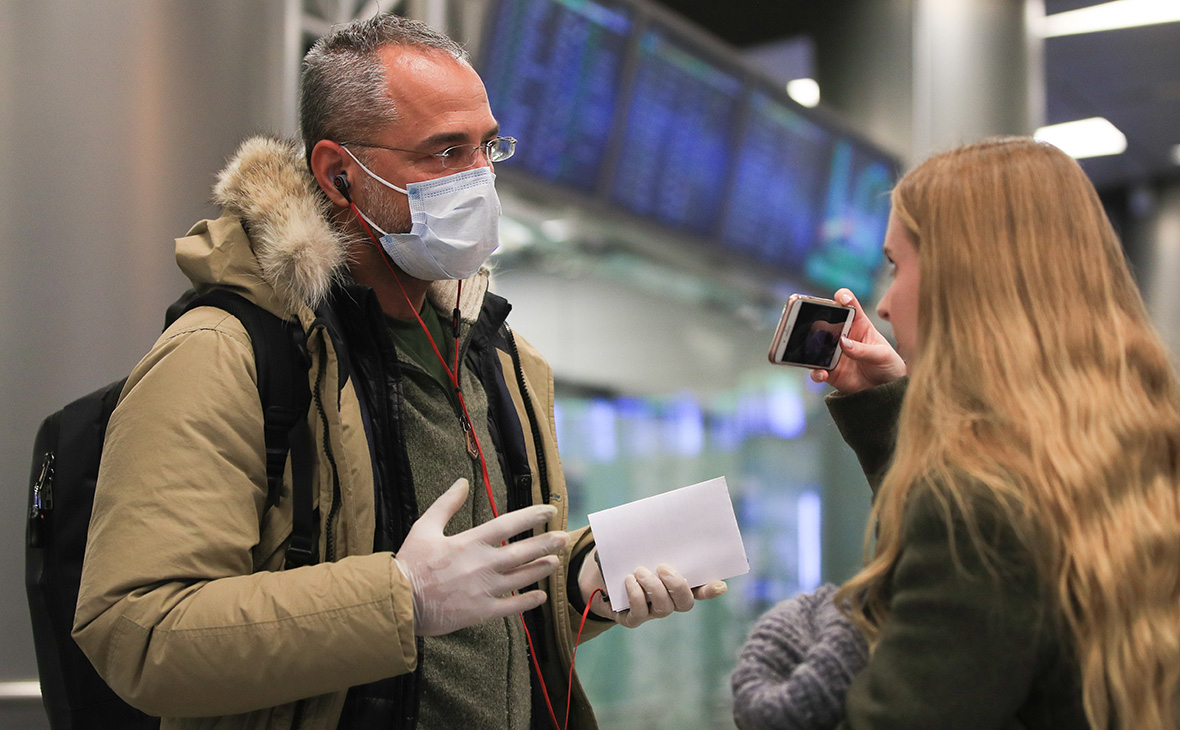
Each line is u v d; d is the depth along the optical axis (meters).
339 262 1.41
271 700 1.21
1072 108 11.38
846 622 1.15
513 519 1.25
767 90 6.34
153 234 2.26
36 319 2.13
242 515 1.28
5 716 2.02
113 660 1.21
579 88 5.27
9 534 2.07
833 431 5.71
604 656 4.80
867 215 7.44
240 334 1.35
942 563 0.97
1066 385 1.03
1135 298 1.11
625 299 6.56
